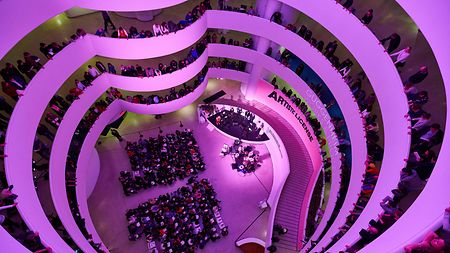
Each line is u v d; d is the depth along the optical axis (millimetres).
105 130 23656
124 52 15719
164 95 21359
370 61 11023
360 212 10531
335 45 14336
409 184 7867
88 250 11289
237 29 18328
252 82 23531
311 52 15359
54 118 13555
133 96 20625
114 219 20625
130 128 25250
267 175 24078
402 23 13320
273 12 17516
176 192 22000
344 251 8203
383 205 8094
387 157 9344
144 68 19406
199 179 23172
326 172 18422
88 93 15742
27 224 8188
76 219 13602
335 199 13656
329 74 14391
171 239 19391
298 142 22344
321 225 14352
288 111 22359
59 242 9164
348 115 12938
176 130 25250
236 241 20172
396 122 9125
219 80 27641
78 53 14523
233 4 20578
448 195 4996
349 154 15258
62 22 16812
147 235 19500
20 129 10203
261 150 25656
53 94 12945
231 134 25594
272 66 19641
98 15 17719
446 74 6070
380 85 10359
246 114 26047
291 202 19719
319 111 16531
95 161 22219
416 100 8570
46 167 13094
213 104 25812
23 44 15016
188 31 16422
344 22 12344
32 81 11375
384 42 11586
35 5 10891
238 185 23266
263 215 21750
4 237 6293
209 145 25297
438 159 6254
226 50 20703
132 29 15586
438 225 4887
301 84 17656
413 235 5230
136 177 21828
